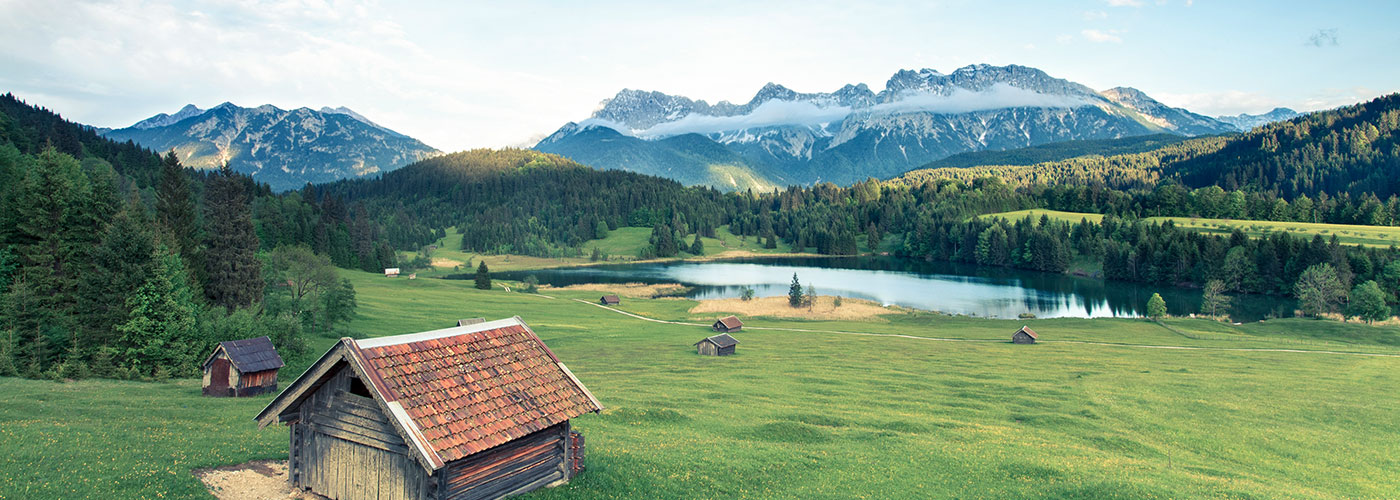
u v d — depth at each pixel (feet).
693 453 99.76
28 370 160.04
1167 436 136.15
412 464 64.03
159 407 124.26
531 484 74.43
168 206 258.37
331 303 268.62
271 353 163.53
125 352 176.76
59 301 191.72
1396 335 304.50
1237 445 130.82
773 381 189.67
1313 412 158.10
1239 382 195.93
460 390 69.46
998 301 505.25
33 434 90.33
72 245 201.98
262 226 533.96
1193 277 591.37
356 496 68.44
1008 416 148.87
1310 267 440.86
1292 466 118.62
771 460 99.30
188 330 184.85
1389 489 105.81
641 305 458.50
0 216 205.98
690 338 309.63
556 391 77.51
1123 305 485.56
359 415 68.08
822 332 339.16
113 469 76.38
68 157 281.33
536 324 343.46
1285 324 346.13
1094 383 192.75
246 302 264.93
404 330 293.23
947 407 155.74
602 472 83.82
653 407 139.33
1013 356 253.85
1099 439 130.62
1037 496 89.30
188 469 77.92
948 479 96.07
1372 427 146.41
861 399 163.22
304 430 72.79
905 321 386.11
